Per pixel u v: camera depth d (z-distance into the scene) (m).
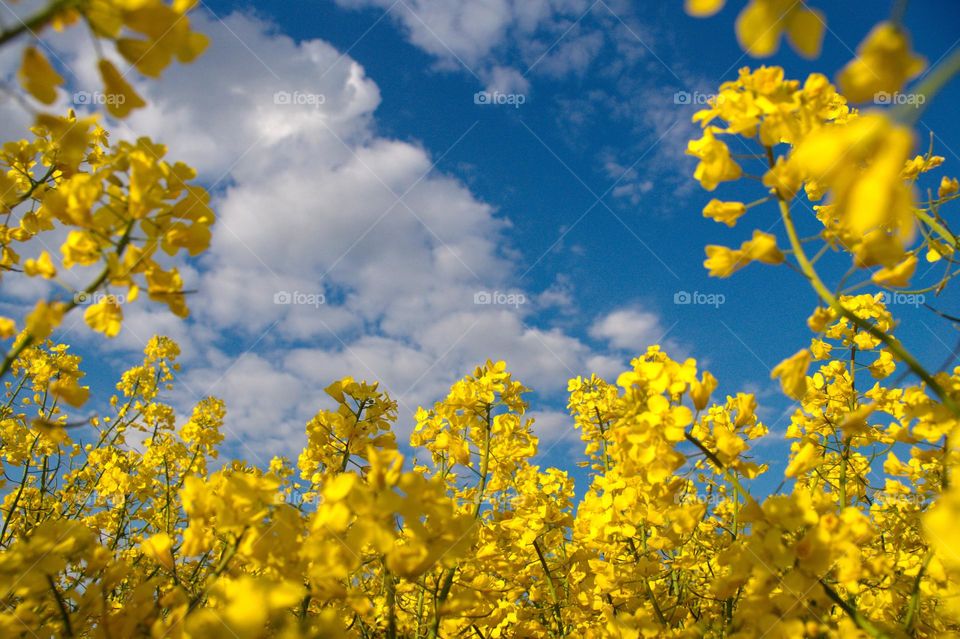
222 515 1.49
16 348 1.32
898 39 0.63
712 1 0.68
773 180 1.44
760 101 1.43
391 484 1.54
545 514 3.17
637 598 2.92
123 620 1.50
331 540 1.45
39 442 4.48
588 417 4.21
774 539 1.61
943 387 1.74
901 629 1.94
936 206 2.42
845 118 1.95
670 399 1.96
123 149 1.36
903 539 2.80
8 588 1.50
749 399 2.11
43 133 2.09
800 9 0.66
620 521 2.66
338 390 3.08
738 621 1.78
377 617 2.28
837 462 2.94
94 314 1.39
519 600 3.72
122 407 5.46
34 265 1.32
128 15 1.00
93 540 1.67
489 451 3.18
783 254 1.46
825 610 1.74
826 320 1.48
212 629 1.24
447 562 1.58
